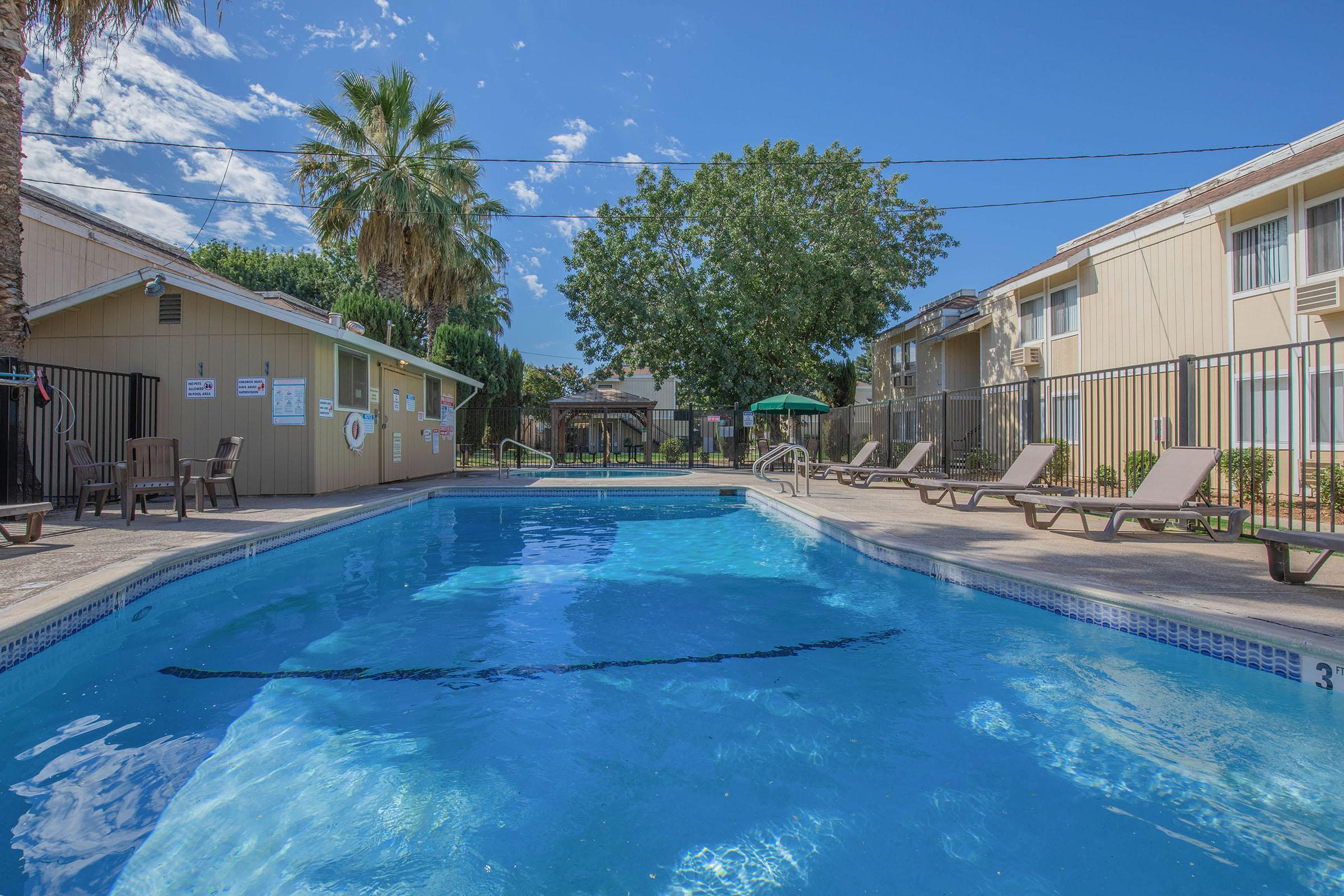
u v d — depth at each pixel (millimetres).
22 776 2410
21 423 7516
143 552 5156
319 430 10391
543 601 5031
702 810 2232
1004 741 2707
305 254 33969
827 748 2660
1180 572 4711
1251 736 2734
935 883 1846
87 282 13594
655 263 21859
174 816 2162
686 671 3531
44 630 3418
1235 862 1922
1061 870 1896
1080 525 7453
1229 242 11094
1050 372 15516
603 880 1855
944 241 23844
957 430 19312
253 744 2684
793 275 20406
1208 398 6590
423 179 17625
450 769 2500
